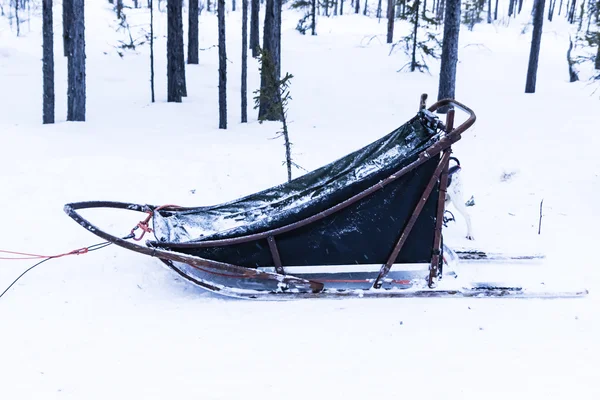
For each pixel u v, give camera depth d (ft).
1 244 22.03
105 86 63.72
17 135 37.99
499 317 17.63
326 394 13.56
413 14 73.36
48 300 17.99
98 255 21.56
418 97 57.93
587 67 69.62
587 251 23.39
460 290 18.98
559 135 40.40
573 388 13.96
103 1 124.36
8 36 93.04
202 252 19.01
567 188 31.04
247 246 18.98
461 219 27.48
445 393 13.70
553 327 17.02
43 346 15.31
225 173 31.89
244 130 44.98
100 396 13.30
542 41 101.65
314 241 18.90
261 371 14.44
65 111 51.90
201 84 64.95
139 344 15.60
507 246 23.84
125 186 28.81
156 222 21.09
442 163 18.07
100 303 17.95
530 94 57.00
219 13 43.80
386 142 20.62
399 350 15.60
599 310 18.15
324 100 57.00
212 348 15.49
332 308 18.08
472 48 89.86
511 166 33.73
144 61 78.28
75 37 44.88
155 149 37.01
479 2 127.34
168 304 18.15
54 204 25.89
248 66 74.95
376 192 18.38
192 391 13.56
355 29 115.55
